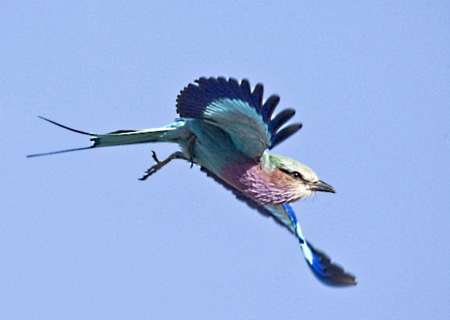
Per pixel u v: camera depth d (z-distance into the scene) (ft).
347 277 45.19
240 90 38.47
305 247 46.39
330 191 44.52
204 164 43.57
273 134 41.06
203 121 41.88
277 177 43.60
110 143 41.14
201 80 38.91
